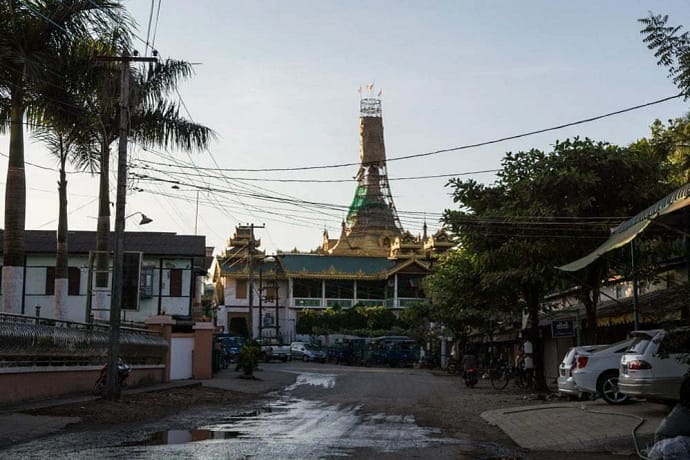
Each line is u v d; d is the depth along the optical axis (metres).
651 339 14.58
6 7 19.39
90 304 28.34
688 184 10.54
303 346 69.38
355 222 104.25
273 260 85.06
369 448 11.77
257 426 15.15
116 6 20.22
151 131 25.81
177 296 43.84
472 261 27.47
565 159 21.86
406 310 64.31
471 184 24.77
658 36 10.45
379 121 122.75
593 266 22.14
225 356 45.25
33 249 42.91
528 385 28.00
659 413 14.86
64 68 20.66
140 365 26.30
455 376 43.91
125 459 10.19
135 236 45.41
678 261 21.89
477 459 10.86
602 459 10.88
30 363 18.38
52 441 12.31
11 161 20.16
